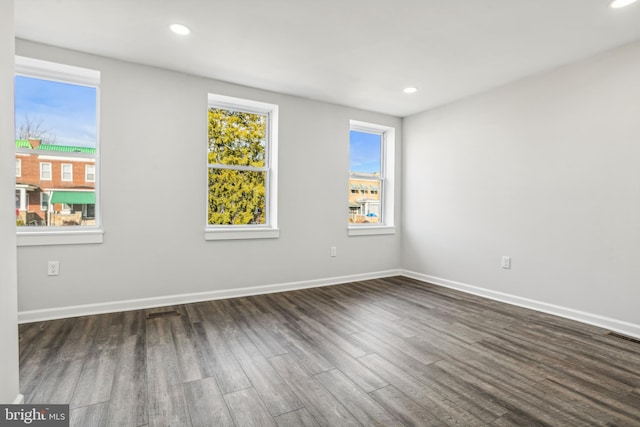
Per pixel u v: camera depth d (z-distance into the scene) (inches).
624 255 103.7
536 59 113.2
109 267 116.7
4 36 54.9
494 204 141.3
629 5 81.7
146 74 120.9
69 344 90.7
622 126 103.6
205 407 64.1
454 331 104.3
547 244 123.2
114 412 62.0
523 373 78.2
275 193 150.0
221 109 143.9
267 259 147.9
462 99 154.9
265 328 105.3
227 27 94.4
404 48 106.3
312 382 73.7
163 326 105.4
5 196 55.1
